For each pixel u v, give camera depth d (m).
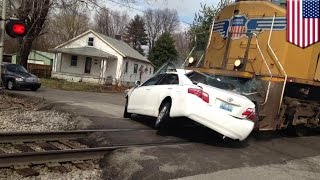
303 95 12.56
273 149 10.70
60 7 28.30
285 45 11.84
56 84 36.41
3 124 11.84
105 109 16.53
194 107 9.73
